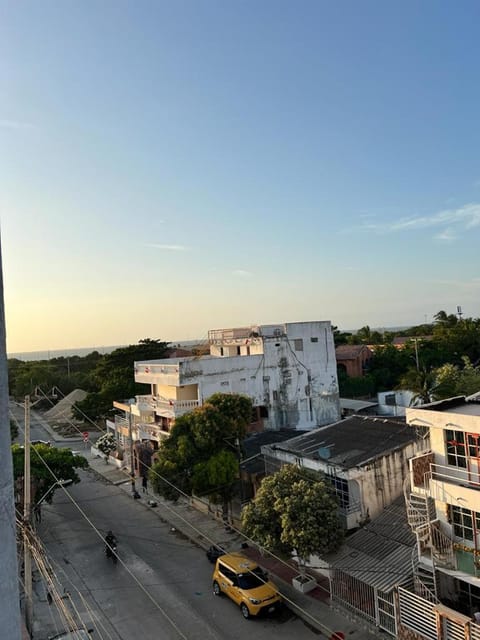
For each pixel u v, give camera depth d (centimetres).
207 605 2034
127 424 4522
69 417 7244
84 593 2159
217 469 2700
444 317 8575
